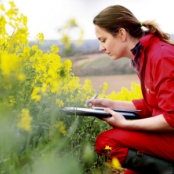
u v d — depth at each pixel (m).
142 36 2.07
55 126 1.11
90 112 2.00
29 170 0.75
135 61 2.08
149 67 1.96
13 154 0.80
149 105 2.17
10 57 0.90
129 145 2.05
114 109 2.26
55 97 1.50
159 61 1.88
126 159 2.08
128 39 2.04
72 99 2.21
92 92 3.14
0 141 0.72
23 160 0.81
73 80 2.58
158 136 2.05
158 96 1.93
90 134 2.34
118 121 2.05
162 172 2.08
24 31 1.68
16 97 1.18
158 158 2.09
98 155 2.12
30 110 1.35
